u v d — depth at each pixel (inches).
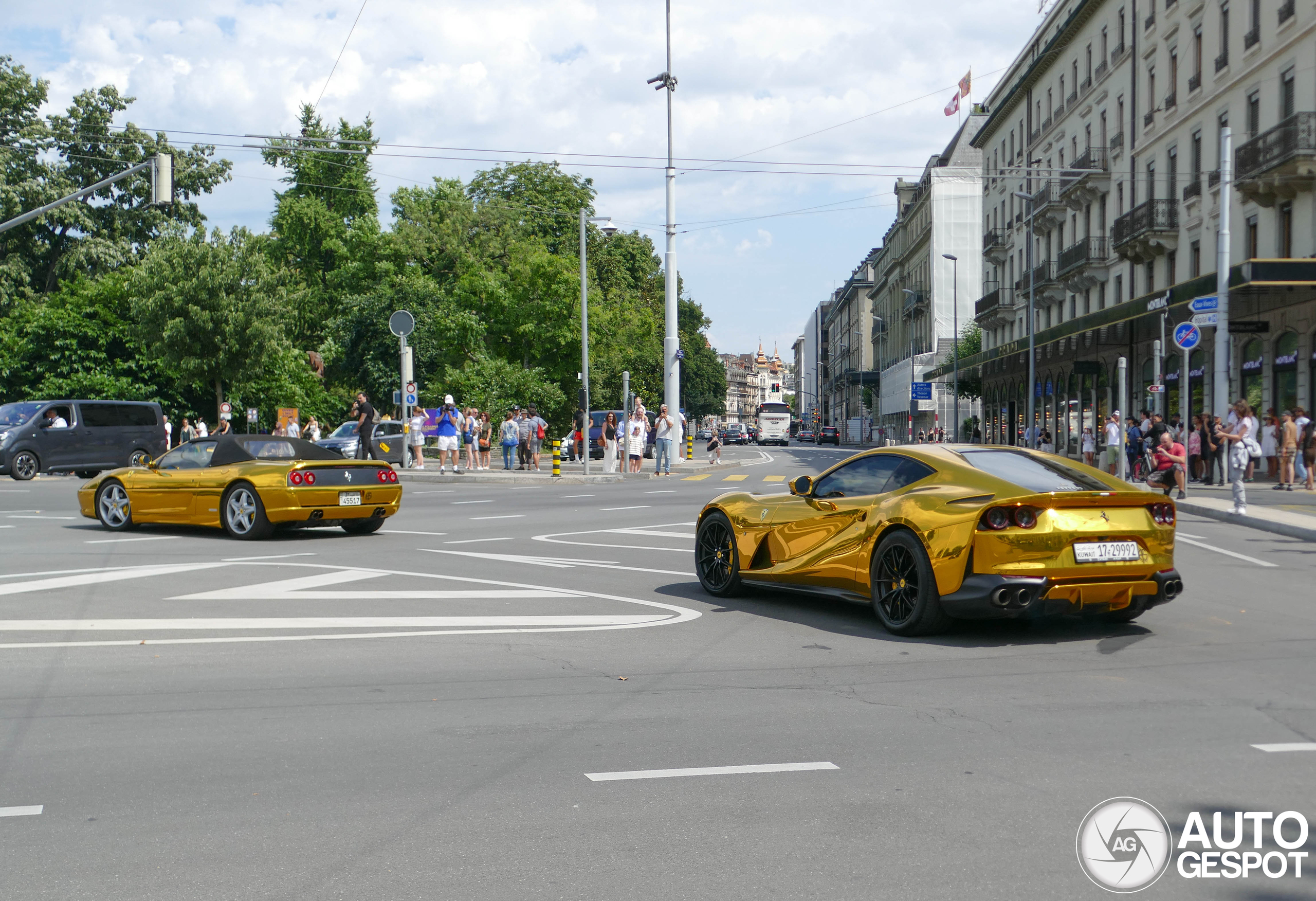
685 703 241.4
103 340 1924.2
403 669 276.7
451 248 2326.5
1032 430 1987.0
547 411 2046.0
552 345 2171.5
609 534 631.8
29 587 410.9
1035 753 202.2
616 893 140.3
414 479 1239.5
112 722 223.6
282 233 2532.0
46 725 220.8
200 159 2242.9
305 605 374.3
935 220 3531.0
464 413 1462.8
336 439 1504.7
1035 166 1915.6
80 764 194.9
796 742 210.1
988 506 303.0
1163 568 317.4
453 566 482.6
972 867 148.7
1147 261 1745.8
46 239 2167.8
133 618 347.3
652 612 366.6
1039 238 2384.4
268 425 2073.1
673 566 488.7
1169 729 218.8
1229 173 958.4
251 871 147.3
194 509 606.2
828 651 302.4
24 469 1139.9
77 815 169.2
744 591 417.7
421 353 2191.2
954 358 2630.4
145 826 164.1
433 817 168.6
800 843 157.4
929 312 3629.4
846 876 145.5
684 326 3878.0
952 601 307.4
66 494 940.6
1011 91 2536.9
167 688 254.4
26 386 1904.5
